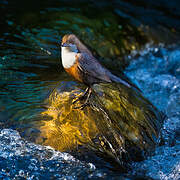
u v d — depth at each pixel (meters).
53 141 7.72
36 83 10.12
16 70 10.76
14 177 6.81
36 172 6.99
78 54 9.00
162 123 9.88
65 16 14.55
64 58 9.05
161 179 7.39
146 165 7.85
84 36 13.44
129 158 7.89
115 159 7.62
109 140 7.91
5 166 7.06
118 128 8.32
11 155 7.37
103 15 15.45
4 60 11.12
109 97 9.44
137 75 12.84
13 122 8.34
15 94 9.44
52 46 12.36
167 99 11.52
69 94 9.35
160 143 8.82
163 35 15.31
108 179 6.94
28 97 9.31
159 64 13.73
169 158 8.21
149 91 11.95
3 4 14.91
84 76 9.13
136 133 8.45
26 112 8.64
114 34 14.22
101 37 13.76
